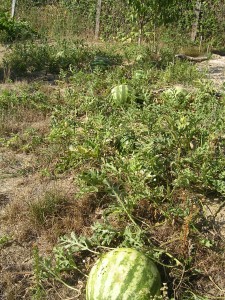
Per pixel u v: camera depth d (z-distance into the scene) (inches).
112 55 192.1
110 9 257.0
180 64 174.1
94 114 119.2
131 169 81.0
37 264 59.9
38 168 97.0
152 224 76.0
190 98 123.4
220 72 175.6
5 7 297.4
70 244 68.1
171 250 68.8
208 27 235.8
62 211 80.0
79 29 261.7
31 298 62.9
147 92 125.3
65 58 179.8
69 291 64.4
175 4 197.2
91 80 149.2
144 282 56.2
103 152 94.7
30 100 130.7
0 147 107.0
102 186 82.3
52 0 300.7
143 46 198.7
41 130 114.2
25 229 75.9
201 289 64.2
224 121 96.0
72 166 95.1
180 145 91.4
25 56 181.2
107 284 55.9
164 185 86.0
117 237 70.8
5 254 72.0
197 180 82.6
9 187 90.3
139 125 104.0
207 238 71.2
